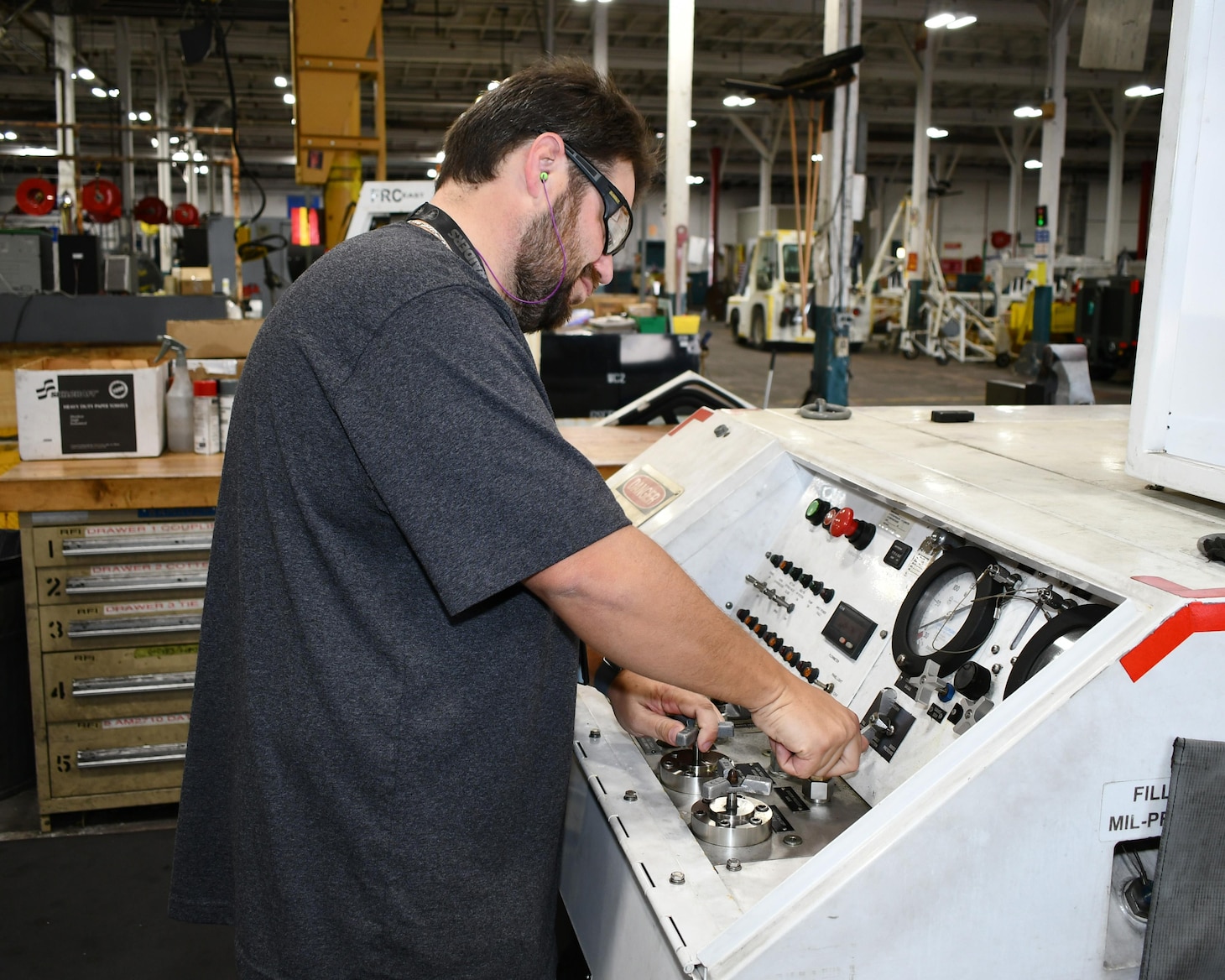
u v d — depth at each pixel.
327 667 0.84
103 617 2.36
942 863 0.74
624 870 0.95
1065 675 0.75
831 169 5.46
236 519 0.93
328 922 0.88
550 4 11.39
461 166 0.92
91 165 16.31
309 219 8.98
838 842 0.75
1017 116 16.59
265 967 0.89
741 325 16.17
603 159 0.93
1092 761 0.75
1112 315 11.55
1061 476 1.18
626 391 4.19
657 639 0.82
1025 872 0.75
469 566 0.77
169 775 2.45
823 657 1.20
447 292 0.80
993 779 0.73
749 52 14.85
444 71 16.08
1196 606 0.73
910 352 13.73
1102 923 0.78
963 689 0.93
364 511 0.84
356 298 0.81
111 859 2.29
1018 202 18.30
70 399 2.49
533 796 0.92
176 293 8.02
